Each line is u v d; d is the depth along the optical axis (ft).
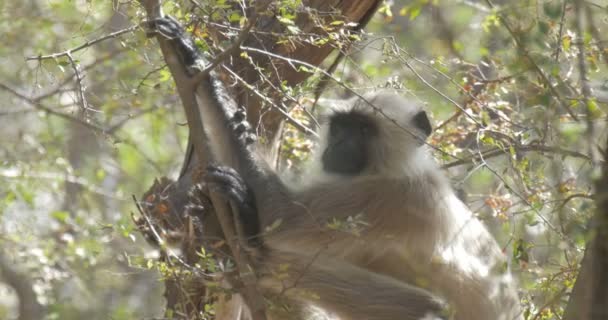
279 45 38.32
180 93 31.50
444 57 43.34
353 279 36.83
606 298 24.04
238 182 34.30
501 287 38.45
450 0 43.09
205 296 35.35
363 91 43.34
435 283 37.65
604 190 23.77
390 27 45.96
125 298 57.52
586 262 26.45
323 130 40.16
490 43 37.47
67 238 54.29
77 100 42.96
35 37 53.31
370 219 36.52
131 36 37.78
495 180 43.32
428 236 37.14
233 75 35.42
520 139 37.37
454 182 41.81
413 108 39.29
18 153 56.75
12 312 68.23
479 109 42.09
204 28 36.99
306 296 34.68
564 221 31.91
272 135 39.83
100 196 63.10
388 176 37.24
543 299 34.60
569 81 33.50
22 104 54.54
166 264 31.07
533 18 29.35
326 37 38.22
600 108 30.71
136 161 59.98
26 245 55.16
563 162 34.81
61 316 55.11
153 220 33.24
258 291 30.68
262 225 35.14
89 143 63.31
